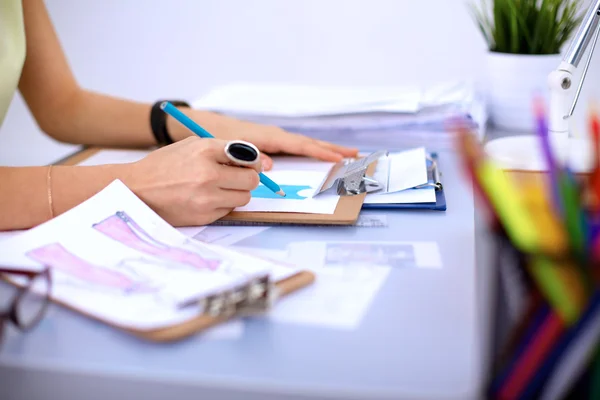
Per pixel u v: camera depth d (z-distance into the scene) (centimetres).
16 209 64
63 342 43
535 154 81
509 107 103
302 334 43
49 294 47
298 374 39
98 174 67
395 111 94
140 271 52
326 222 64
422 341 42
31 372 41
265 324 45
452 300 48
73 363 40
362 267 54
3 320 43
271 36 160
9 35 85
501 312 37
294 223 66
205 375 39
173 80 170
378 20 152
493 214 37
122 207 62
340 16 154
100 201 63
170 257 55
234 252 56
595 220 36
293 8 157
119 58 172
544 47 100
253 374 39
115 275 51
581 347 35
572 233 35
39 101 99
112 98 100
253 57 163
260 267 52
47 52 98
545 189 38
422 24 150
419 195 71
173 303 46
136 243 57
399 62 154
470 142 39
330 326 44
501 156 80
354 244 60
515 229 36
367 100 100
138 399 40
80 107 98
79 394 40
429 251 58
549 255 34
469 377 38
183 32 165
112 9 168
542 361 36
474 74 150
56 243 57
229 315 45
